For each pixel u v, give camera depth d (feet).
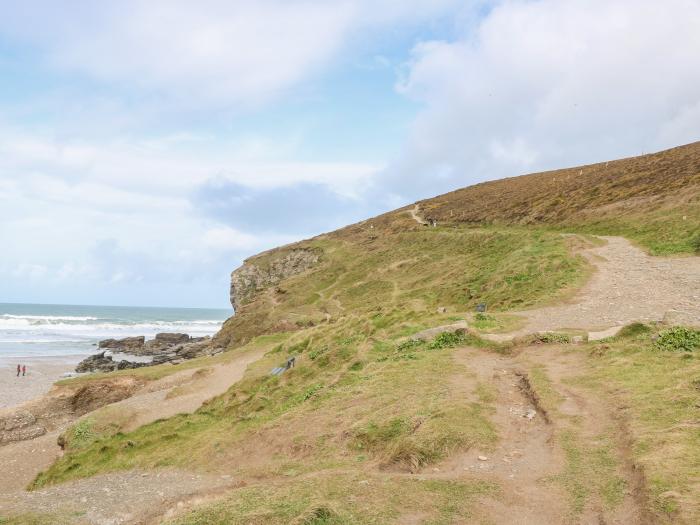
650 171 177.47
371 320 75.41
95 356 188.03
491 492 20.16
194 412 61.36
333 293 180.65
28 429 85.51
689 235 92.94
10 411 90.22
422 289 127.13
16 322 351.25
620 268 79.10
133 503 30.07
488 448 25.38
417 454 25.30
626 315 53.42
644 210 130.11
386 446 28.45
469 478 21.74
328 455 30.04
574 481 20.17
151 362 191.31
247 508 20.21
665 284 65.46
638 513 16.94
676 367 31.12
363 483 21.99
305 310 167.94
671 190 136.77
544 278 78.38
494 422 28.73
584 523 17.28
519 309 64.75
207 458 37.91
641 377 30.40
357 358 50.39
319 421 35.45
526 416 29.17
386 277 171.73
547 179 253.85
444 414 29.35
